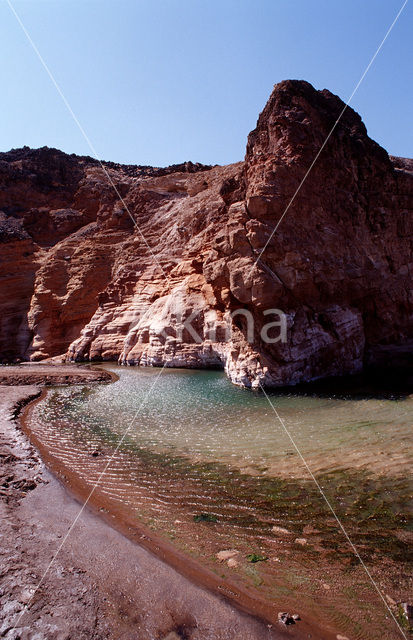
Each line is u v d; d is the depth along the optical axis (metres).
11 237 38.75
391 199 19.80
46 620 3.83
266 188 16.12
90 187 43.81
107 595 4.23
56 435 10.66
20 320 35.88
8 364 30.83
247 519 5.91
